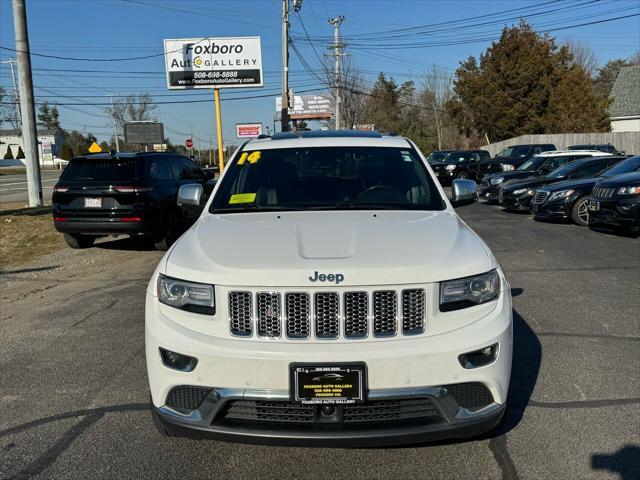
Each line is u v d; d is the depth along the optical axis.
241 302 2.68
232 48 20.81
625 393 3.75
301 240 3.02
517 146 24.97
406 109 70.38
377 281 2.62
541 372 4.11
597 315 5.46
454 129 63.16
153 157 9.84
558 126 39.09
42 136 90.69
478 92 43.25
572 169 13.88
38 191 16.33
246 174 4.18
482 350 2.66
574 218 11.88
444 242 3.00
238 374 2.59
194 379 2.64
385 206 3.81
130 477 2.89
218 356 2.60
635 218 9.61
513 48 40.84
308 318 2.63
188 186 4.43
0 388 4.02
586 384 3.90
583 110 38.88
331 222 3.37
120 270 8.23
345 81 49.88
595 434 3.23
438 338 2.64
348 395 2.57
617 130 43.38
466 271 2.75
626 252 8.68
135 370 4.31
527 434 3.24
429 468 2.93
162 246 9.83
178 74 20.94
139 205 9.14
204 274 2.73
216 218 3.67
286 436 2.57
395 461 3.00
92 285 7.28
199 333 2.70
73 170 9.38
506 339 2.75
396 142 4.54
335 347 2.59
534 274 7.24
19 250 10.00
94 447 3.18
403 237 3.05
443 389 2.61
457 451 3.08
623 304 5.83
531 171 16.91
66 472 2.93
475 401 2.70
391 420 2.63
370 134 4.79
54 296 6.74
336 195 3.94
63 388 4.00
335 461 3.02
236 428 2.62
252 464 3.00
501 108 41.03
